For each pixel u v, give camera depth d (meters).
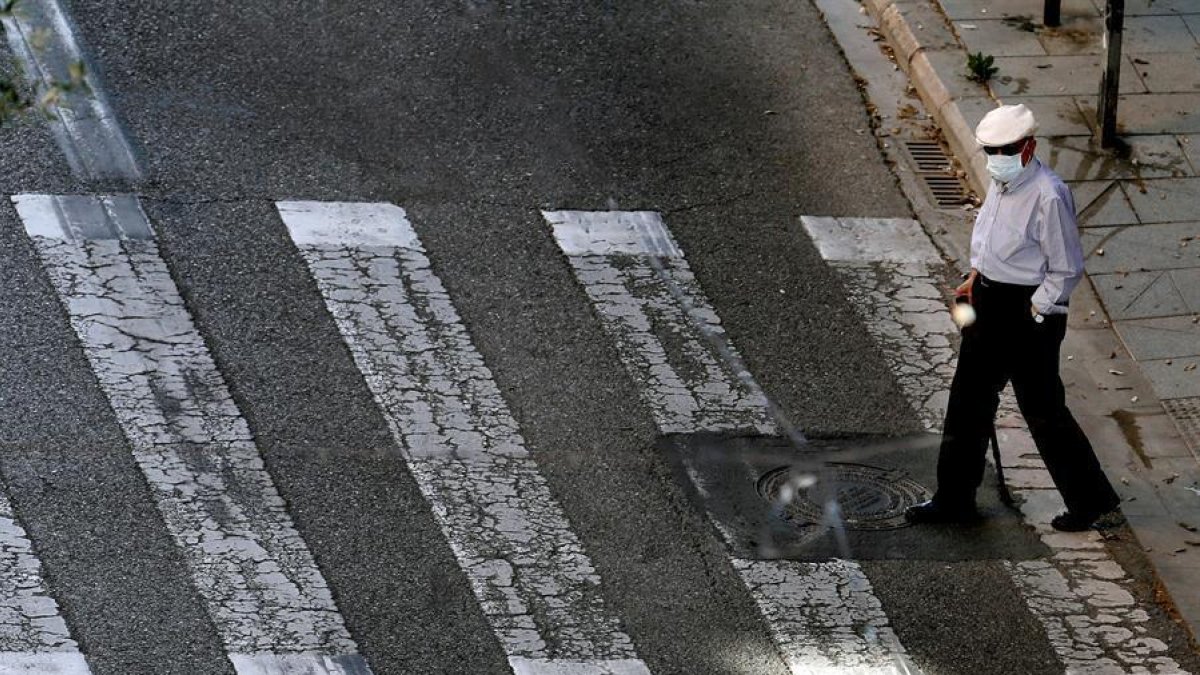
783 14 55.97
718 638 33.66
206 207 45.69
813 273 44.94
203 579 34.56
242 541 35.59
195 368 40.34
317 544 35.59
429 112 50.06
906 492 37.84
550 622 33.88
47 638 32.94
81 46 51.50
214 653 32.75
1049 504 37.62
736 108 51.28
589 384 40.66
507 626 33.72
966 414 35.94
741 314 43.31
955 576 35.47
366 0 54.75
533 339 42.03
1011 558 36.03
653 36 54.16
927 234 46.78
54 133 47.84
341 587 34.53
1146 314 43.19
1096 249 45.16
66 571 34.59
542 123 49.94
